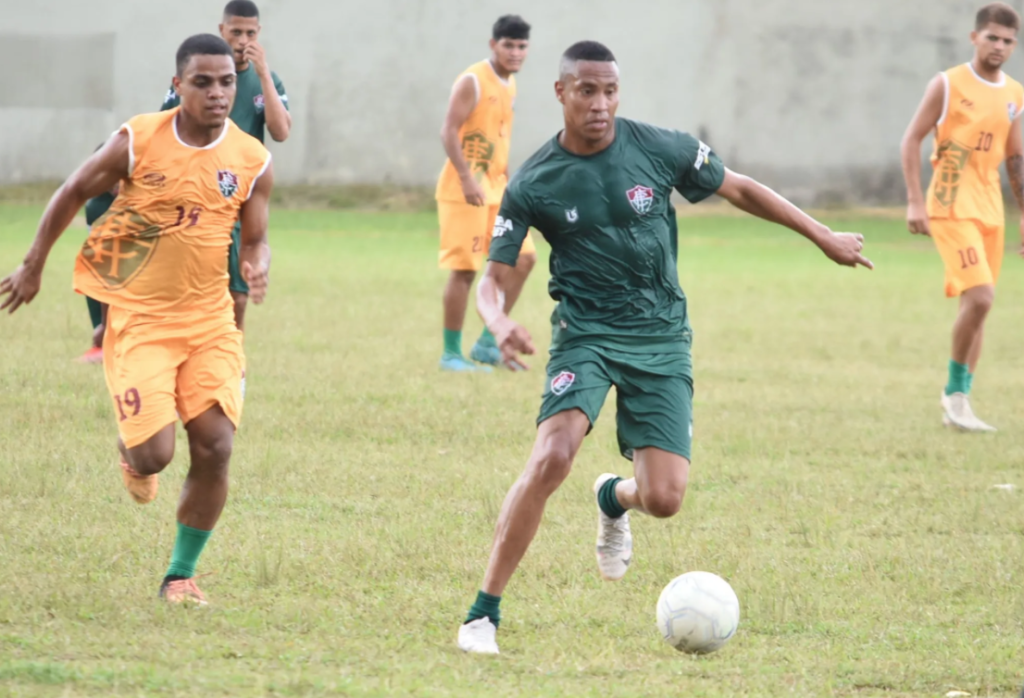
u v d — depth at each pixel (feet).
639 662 55.47
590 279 60.90
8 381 111.86
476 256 133.28
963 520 83.51
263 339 148.05
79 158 360.69
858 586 68.54
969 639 60.03
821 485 92.38
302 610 59.62
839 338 173.37
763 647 58.39
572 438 58.03
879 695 52.21
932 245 321.73
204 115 60.64
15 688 46.34
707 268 267.39
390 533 74.49
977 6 374.84
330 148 370.32
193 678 48.62
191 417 61.57
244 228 63.98
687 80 374.84
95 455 89.10
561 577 68.95
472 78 131.64
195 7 357.41
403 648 55.36
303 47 366.43
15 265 210.38
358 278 220.02
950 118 114.52
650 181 60.64
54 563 65.62
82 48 357.61
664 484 59.93
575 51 59.31
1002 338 179.42
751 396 127.75
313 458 92.89
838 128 378.32
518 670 53.11
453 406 113.80
